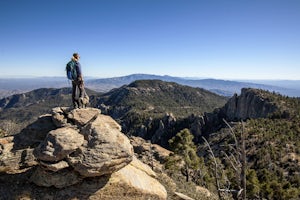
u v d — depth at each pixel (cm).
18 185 1653
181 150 4353
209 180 4069
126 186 1692
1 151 1806
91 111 1809
